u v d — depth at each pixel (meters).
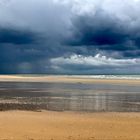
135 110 31.80
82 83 104.94
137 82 115.75
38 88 69.19
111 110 31.70
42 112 28.81
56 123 22.02
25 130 19.33
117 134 18.58
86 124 21.81
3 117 24.33
